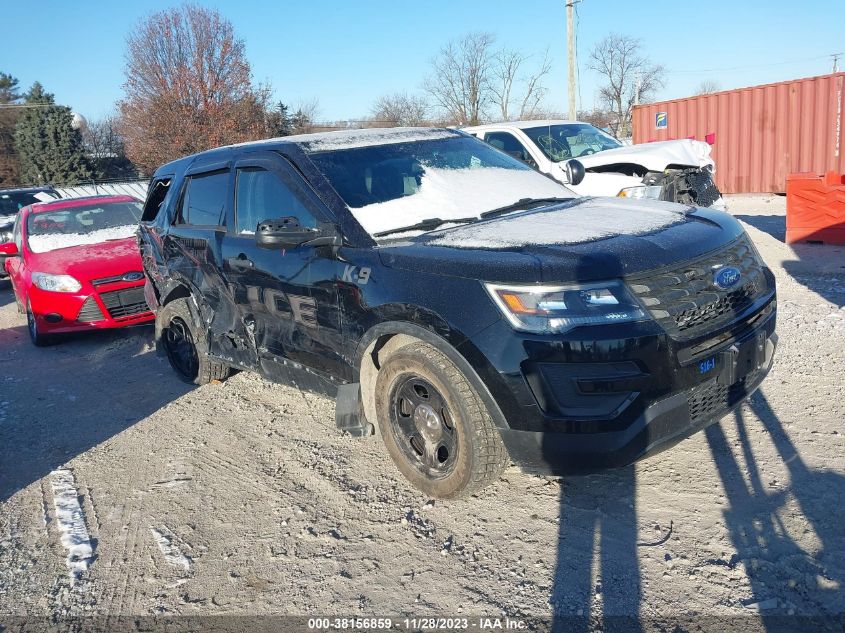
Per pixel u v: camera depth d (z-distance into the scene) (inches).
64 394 247.6
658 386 120.3
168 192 231.1
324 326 159.6
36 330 314.7
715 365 127.6
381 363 152.7
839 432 156.5
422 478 144.9
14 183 2151.8
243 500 156.5
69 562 138.2
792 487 136.8
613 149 349.7
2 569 138.2
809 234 379.2
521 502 142.6
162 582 129.3
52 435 207.8
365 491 154.5
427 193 169.0
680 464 149.9
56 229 357.7
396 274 140.3
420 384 140.3
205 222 207.0
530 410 121.8
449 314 128.7
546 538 130.0
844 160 624.4
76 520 154.1
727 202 650.8
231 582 127.5
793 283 299.6
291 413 204.8
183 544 140.9
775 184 674.2
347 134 187.9
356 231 152.9
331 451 176.2
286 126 1668.3
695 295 126.9
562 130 369.4
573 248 128.6
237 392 227.5
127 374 264.7
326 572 127.6
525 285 121.8
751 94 677.9
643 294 121.7
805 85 637.9
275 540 139.4
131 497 163.0
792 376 191.3
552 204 174.7
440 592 118.9
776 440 155.6
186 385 241.8
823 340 218.8
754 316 138.0
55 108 1955.0
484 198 173.0
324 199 160.1
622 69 1684.3
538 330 120.0
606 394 119.3
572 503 140.3
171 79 1385.3
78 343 326.0
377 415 152.2
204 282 205.8
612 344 117.6
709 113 714.8
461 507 143.3
